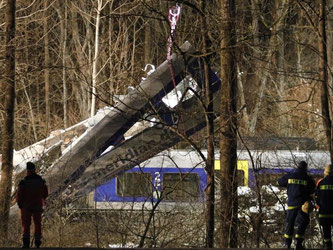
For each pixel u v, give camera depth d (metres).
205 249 25.92
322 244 30.55
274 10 35.22
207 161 30.66
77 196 36.88
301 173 26.81
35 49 62.12
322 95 33.16
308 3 33.22
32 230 32.34
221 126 30.48
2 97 39.66
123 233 30.16
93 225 31.95
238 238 30.31
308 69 60.69
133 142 37.25
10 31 35.25
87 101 73.75
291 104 57.28
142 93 34.38
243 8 33.31
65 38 78.31
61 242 31.09
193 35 32.62
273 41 34.62
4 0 55.09
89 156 37.06
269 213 31.88
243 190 32.28
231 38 30.20
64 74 75.19
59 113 85.38
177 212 31.80
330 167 25.80
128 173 42.00
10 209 35.38
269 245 31.20
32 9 67.88
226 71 30.38
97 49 65.56
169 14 31.19
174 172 44.34
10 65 35.00
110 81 59.25
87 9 79.06
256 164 32.38
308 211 26.48
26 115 71.56
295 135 44.88
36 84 74.75
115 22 77.25
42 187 26.89
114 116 36.84
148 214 32.88
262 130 34.69
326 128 33.00
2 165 34.31
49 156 38.41
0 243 30.98
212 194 30.42
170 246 30.42
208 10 31.34
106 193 41.44
